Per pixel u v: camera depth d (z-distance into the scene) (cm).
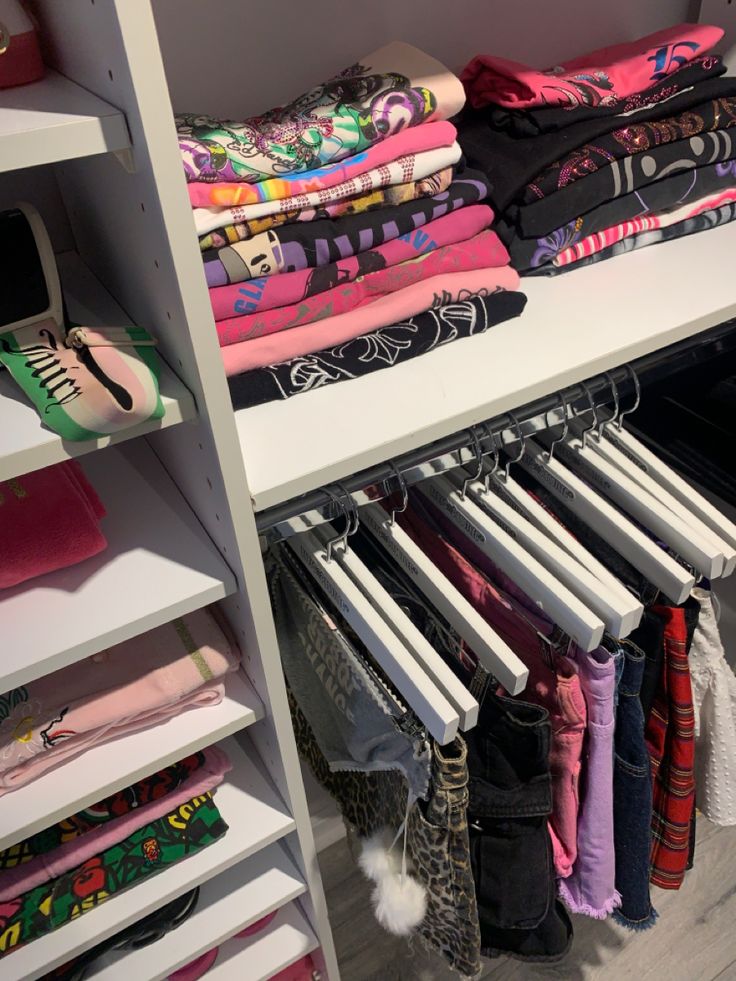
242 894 103
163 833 91
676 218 99
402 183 81
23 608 72
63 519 74
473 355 82
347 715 87
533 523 89
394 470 80
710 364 120
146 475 87
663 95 99
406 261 83
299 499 77
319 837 151
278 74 96
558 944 103
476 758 86
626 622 78
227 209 73
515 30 110
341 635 84
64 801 76
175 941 98
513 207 89
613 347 82
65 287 82
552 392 81
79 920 88
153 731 83
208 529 78
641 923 110
